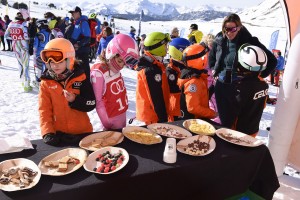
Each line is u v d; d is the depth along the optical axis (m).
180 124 2.21
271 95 8.02
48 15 6.85
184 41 2.51
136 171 1.49
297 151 2.73
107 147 1.66
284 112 2.54
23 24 5.14
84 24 4.84
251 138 2.04
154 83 2.21
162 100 2.24
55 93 1.78
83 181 1.37
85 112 1.96
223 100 2.54
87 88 1.82
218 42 2.71
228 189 1.89
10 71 7.36
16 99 4.94
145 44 2.29
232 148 1.90
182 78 2.35
